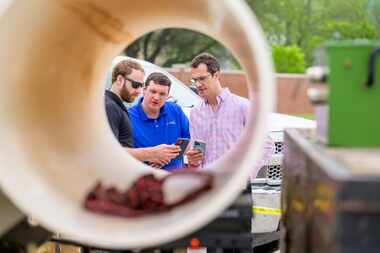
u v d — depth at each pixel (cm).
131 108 611
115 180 372
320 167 255
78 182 349
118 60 636
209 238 352
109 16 384
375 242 223
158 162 541
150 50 2973
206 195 312
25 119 331
